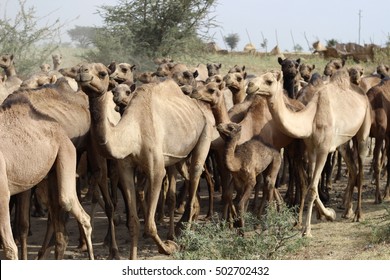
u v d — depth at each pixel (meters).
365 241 27.72
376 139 34.78
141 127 25.98
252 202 36.09
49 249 25.61
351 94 31.11
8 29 58.53
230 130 28.67
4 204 21.19
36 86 30.69
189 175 30.14
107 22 71.31
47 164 22.86
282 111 28.25
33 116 22.94
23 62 58.53
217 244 25.03
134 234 26.31
